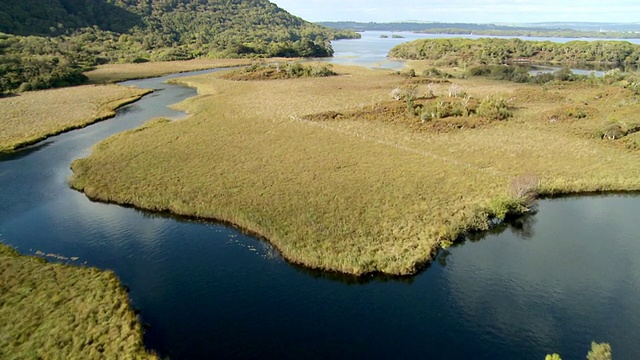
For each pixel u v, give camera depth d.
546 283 28.67
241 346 22.98
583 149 53.00
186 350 22.70
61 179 45.97
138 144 55.72
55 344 21.83
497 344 23.41
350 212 36.97
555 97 85.44
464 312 25.83
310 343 23.23
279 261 31.06
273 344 23.14
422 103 76.44
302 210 37.38
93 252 32.12
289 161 49.41
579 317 25.52
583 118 67.38
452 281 28.84
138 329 23.30
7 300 25.23
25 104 79.94
